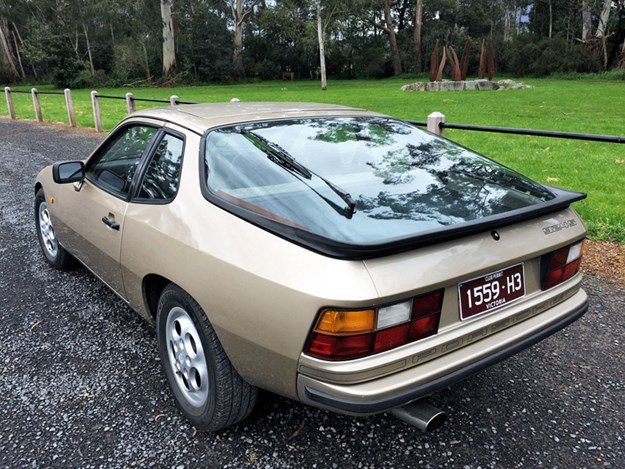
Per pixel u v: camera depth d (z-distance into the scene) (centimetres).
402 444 250
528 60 4891
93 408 277
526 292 238
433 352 204
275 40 6109
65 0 4641
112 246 306
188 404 260
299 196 232
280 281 199
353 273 187
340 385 191
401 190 250
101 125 1407
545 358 328
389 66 6044
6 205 685
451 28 6084
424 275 196
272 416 270
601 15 4575
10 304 399
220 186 246
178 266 242
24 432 259
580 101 2166
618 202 667
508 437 256
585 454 245
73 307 393
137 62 4709
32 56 4594
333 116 318
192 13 5128
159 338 274
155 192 280
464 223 210
